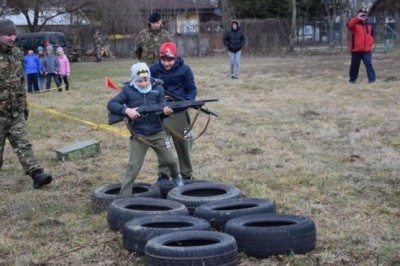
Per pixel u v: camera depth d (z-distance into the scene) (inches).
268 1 1975.9
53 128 477.4
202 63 1304.1
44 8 1519.4
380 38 1888.5
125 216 221.9
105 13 1763.0
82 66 1358.3
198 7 1963.6
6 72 275.9
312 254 198.5
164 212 219.5
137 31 1788.9
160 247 179.8
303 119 477.7
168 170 285.3
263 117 494.3
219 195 243.6
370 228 224.2
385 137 396.8
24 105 286.8
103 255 203.2
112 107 245.3
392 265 189.6
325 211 246.2
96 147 372.2
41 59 786.8
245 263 193.3
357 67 690.8
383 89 627.2
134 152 251.8
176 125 275.6
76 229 230.1
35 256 203.3
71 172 328.8
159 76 276.5
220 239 186.7
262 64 1179.9
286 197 267.1
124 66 1321.4
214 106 566.9
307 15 1898.4
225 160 347.9
